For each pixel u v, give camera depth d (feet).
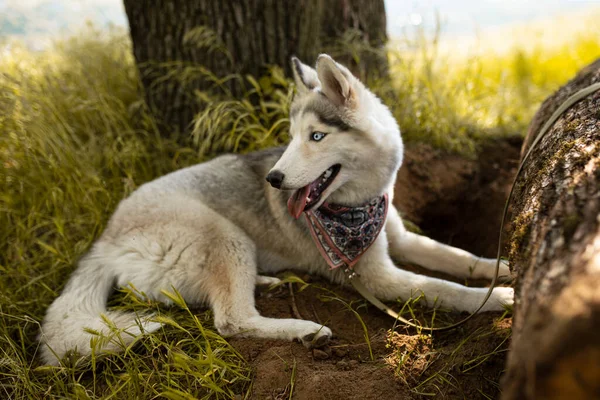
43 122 12.93
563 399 3.72
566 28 28.66
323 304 9.66
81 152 13.21
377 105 9.66
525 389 4.13
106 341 8.13
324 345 8.15
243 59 13.35
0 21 18.49
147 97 14.35
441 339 8.52
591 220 4.69
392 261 11.20
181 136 14.07
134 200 10.55
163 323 8.39
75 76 15.28
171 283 9.77
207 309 9.77
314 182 9.21
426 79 15.64
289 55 13.53
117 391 7.30
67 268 11.03
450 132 14.99
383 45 15.89
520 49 24.77
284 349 8.13
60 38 17.99
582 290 3.89
